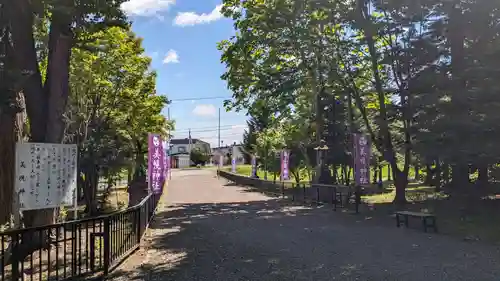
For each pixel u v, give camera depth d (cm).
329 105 2283
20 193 809
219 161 6856
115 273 740
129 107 1989
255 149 3969
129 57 1761
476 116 1282
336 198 1795
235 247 973
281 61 2123
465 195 1420
